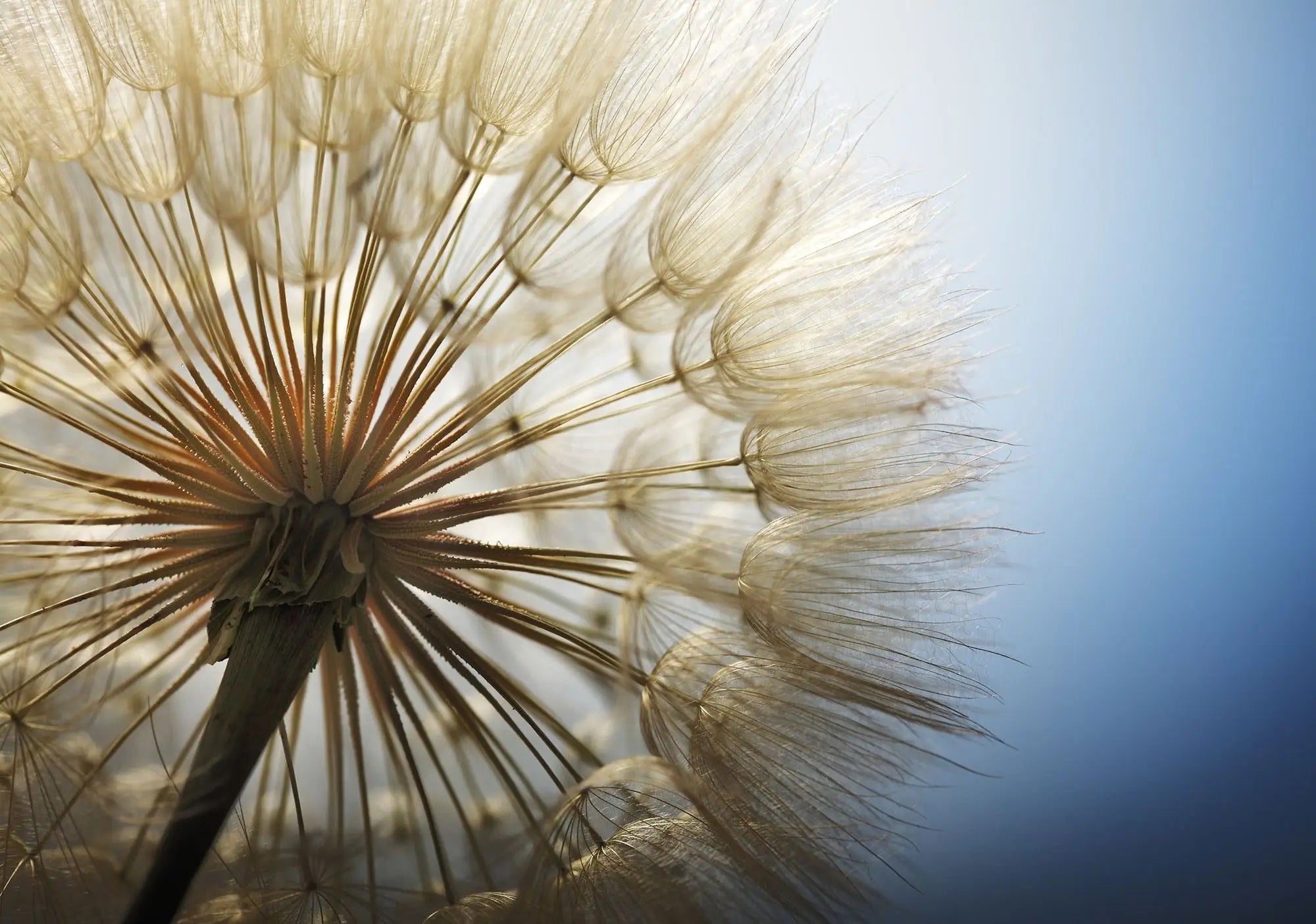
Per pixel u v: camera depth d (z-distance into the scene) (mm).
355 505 102
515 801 104
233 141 92
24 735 95
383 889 105
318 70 93
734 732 99
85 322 99
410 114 94
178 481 101
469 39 94
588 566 104
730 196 100
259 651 96
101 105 94
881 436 103
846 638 101
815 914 99
